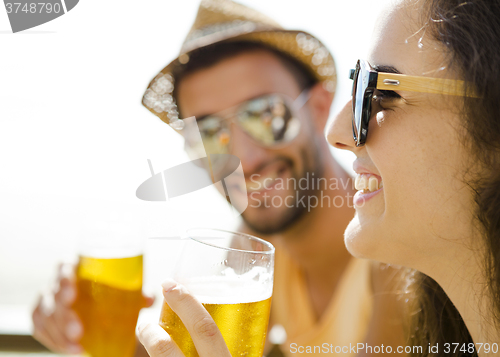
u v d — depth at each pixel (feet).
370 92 2.31
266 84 5.87
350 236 2.60
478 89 2.11
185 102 6.02
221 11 5.95
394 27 2.38
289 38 5.74
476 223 2.23
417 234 2.35
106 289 3.25
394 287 4.27
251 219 5.75
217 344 2.02
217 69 5.87
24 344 6.23
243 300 2.17
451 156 2.20
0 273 8.57
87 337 3.34
